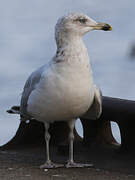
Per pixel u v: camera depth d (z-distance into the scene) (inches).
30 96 462.6
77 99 441.4
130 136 489.1
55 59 444.5
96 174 445.1
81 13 454.0
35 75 464.4
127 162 477.4
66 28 444.5
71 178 428.8
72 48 441.7
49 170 462.0
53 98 440.5
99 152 523.2
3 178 426.0
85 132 552.1
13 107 540.4
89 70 445.7
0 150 582.6
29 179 422.9
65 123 577.0
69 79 436.5
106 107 513.3
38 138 585.9
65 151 531.8
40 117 470.9
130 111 482.0
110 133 555.2
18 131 588.1
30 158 527.5
